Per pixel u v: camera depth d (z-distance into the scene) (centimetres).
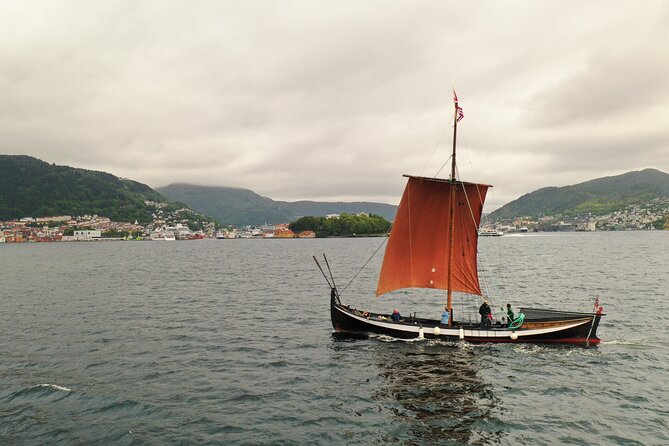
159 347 3262
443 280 3556
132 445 1847
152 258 14350
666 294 5450
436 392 2411
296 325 3975
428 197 3484
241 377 2641
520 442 1878
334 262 11644
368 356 3036
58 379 2586
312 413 2159
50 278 8125
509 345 3253
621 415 2119
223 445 1853
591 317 3262
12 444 1853
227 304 5091
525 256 13025
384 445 1856
